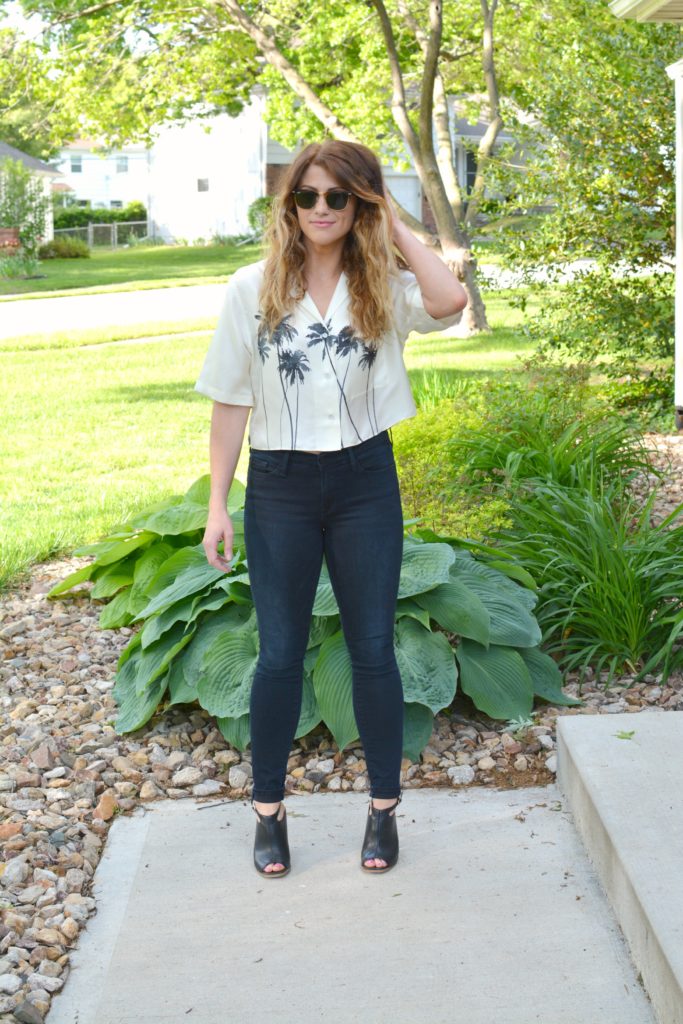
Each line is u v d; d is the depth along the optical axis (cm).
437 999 237
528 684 376
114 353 1497
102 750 365
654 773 291
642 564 423
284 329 257
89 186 5072
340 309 257
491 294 1950
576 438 630
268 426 264
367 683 277
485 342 1448
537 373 761
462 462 566
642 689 395
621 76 916
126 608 470
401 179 3328
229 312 262
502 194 996
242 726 358
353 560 269
